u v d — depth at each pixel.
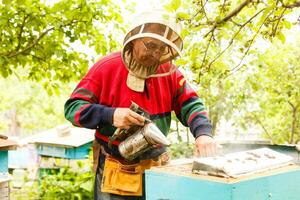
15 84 14.48
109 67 2.16
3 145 3.08
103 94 2.16
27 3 3.72
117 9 4.09
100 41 4.12
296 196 1.64
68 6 3.83
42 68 4.32
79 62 4.22
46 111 15.16
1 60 3.76
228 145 3.14
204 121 2.13
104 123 2.03
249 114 6.14
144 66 2.09
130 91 2.14
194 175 1.51
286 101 5.55
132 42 2.07
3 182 3.16
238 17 2.51
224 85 4.80
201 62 2.63
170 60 2.12
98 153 2.26
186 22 2.08
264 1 2.18
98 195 2.25
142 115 1.92
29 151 8.45
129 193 2.11
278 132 6.50
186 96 2.26
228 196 1.38
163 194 1.59
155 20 1.95
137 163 2.13
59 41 4.12
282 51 5.32
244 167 1.53
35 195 6.54
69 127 6.50
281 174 1.56
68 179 6.38
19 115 17.41
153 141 1.83
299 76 5.41
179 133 5.98
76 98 2.13
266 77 5.34
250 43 2.39
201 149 1.98
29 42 4.03
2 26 3.86
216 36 2.42
